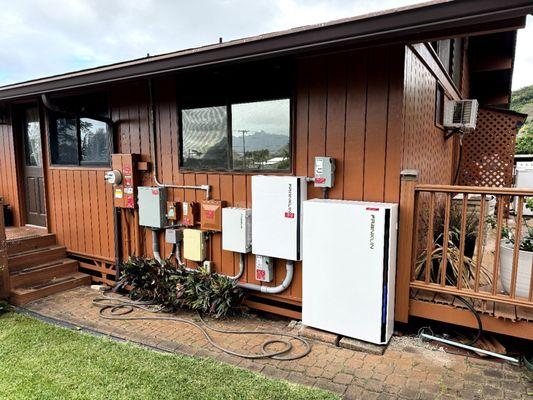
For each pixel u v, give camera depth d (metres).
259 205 3.61
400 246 3.18
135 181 4.62
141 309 4.16
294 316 3.76
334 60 3.32
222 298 3.80
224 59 3.12
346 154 3.34
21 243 5.10
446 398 2.46
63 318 3.95
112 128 4.79
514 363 2.85
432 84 4.59
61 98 5.29
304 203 3.27
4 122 5.93
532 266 2.74
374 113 3.18
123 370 2.80
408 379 2.69
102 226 5.04
